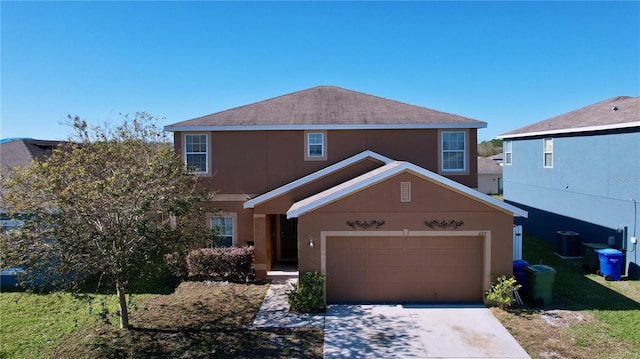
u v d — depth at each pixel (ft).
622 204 47.70
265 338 31.27
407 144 52.03
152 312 36.65
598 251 45.75
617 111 53.67
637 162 45.27
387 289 38.93
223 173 52.03
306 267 37.99
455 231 37.73
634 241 45.37
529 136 70.69
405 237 38.47
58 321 35.40
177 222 34.60
